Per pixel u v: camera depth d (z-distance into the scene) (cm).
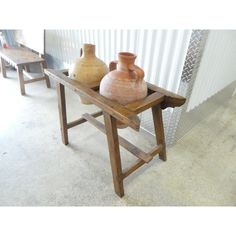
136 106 83
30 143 133
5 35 258
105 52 158
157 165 120
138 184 107
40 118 160
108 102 83
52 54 239
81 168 116
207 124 161
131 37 130
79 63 100
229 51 140
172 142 136
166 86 125
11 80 226
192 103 133
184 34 103
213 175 115
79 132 146
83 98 100
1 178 108
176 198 101
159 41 116
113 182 101
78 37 182
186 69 107
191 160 125
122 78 85
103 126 116
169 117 128
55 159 121
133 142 139
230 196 103
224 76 160
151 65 127
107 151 129
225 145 139
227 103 194
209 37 106
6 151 126
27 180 107
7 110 168
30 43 223
